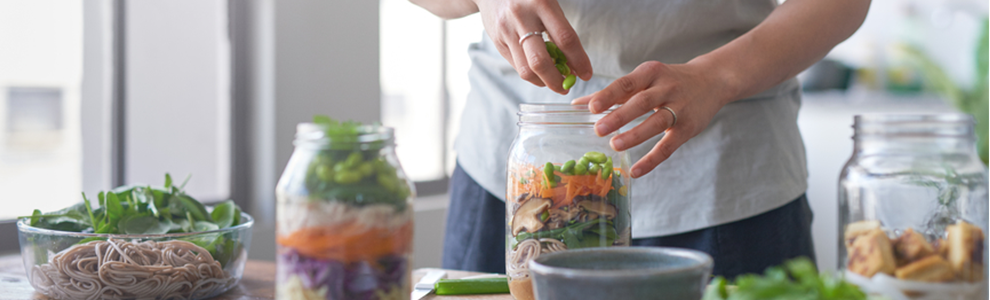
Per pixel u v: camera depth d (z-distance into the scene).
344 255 0.88
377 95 3.07
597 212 1.03
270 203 2.70
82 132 2.48
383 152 0.91
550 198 1.03
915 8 3.53
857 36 3.66
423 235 3.18
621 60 1.37
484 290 1.12
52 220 1.16
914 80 3.56
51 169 2.57
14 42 2.51
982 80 3.40
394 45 3.49
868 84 3.65
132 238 1.09
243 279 1.23
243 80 2.71
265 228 2.63
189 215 1.18
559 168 1.03
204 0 2.68
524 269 1.04
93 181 2.50
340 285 0.88
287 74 2.70
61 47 2.47
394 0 3.46
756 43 1.21
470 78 1.58
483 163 1.49
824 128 3.77
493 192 1.48
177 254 1.10
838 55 3.70
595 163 1.03
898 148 0.94
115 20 2.41
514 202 1.06
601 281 0.85
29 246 1.11
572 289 0.86
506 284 1.12
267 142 2.68
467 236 1.53
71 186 2.57
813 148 3.81
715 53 1.20
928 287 0.90
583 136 1.04
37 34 2.49
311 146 0.89
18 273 1.26
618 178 1.05
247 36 2.71
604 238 1.03
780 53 1.22
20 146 2.55
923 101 3.55
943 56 3.51
